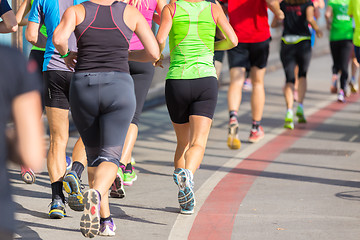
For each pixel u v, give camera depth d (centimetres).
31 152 769
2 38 2370
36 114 779
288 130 2927
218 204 1708
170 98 1591
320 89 4231
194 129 1573
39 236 1384
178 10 1559
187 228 1491
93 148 1340
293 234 1438
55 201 1525
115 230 1453
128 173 1897
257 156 2373
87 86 1283
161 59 1580
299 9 2886
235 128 2400
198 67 1563
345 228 1483
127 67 1320
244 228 1490
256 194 1812
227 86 4256
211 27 1571
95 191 1220
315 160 2294
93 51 1288
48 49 1540
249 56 2466
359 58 3002
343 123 3111
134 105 1309
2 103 759
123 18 1301
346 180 1986
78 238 1385
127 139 1761
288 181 1973
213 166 2192
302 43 2912
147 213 1608
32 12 1548
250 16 2411
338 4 3659
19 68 771
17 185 1848
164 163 2252
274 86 4362
